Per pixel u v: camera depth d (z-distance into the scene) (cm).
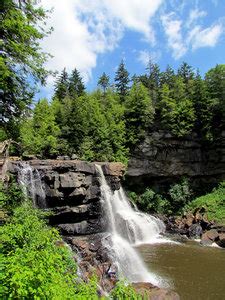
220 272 2328
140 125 4703
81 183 3055
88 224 3127
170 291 1769
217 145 4619
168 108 4706
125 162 4519
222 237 3194
